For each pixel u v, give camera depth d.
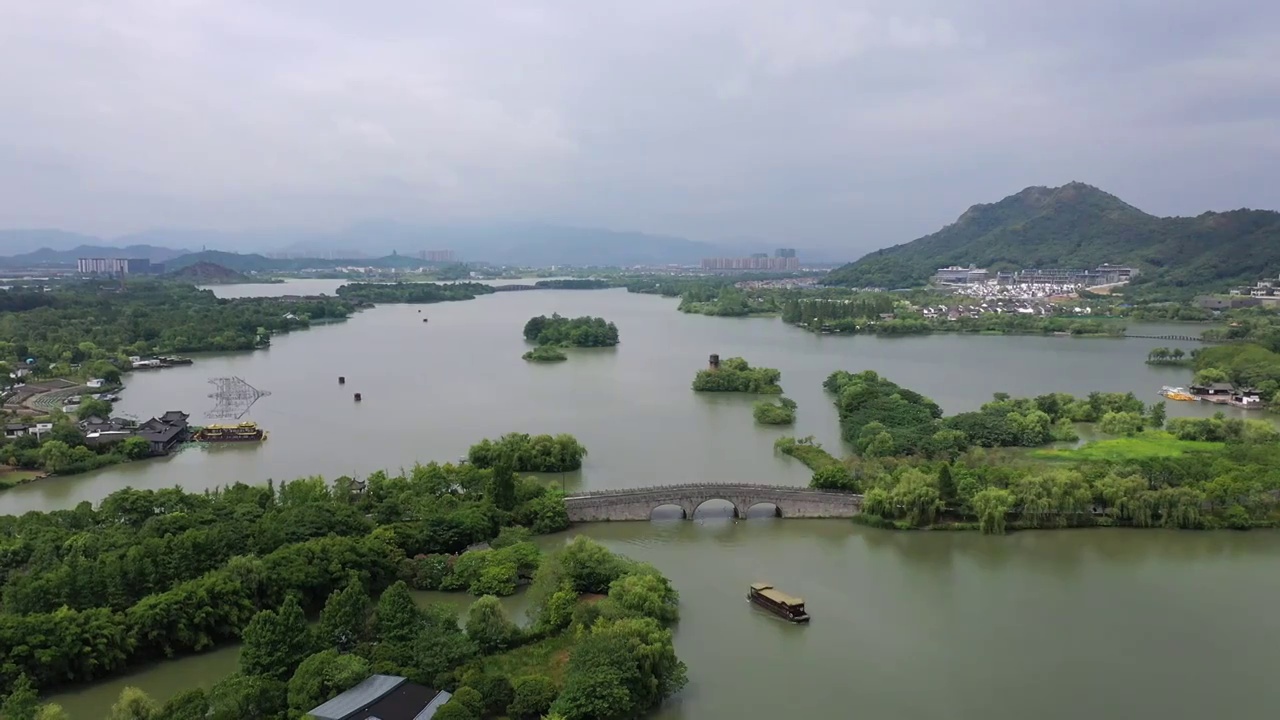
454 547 174.38
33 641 121.19
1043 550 190.25
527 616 146.38
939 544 193.62
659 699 126.00
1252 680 136.25
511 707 115.69
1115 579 174.62
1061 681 135.25
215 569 148.25
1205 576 176.12
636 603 144.62
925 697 129.50
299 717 108.44
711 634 148.62
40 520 169.75
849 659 140.62
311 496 189.88
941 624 154.00
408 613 130.12
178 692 123.38
